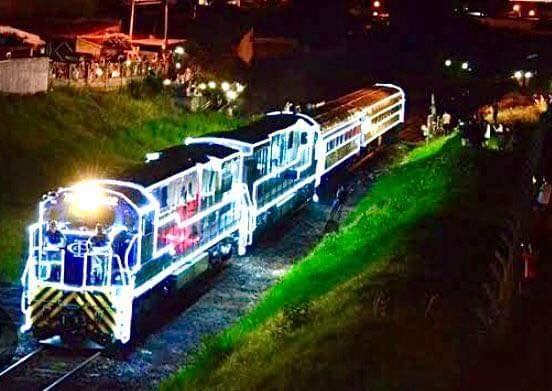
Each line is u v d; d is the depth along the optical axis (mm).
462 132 54750
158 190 30266
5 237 38312
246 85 83125
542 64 108688
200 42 95625
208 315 31312
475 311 24453
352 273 31578
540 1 145375
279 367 23641
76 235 27375
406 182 49188
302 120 47500
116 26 86375
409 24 119750
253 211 39344
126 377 25953
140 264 28344
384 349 22906
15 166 46250
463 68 105625
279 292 32469
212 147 36844
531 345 21688
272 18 112250
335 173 55062
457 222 34938
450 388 20406
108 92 63406
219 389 23531
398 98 72500
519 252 23609
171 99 67688
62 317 27234
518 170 40812
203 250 33906
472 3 144375
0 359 26438
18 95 54844
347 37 113000
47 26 83125
